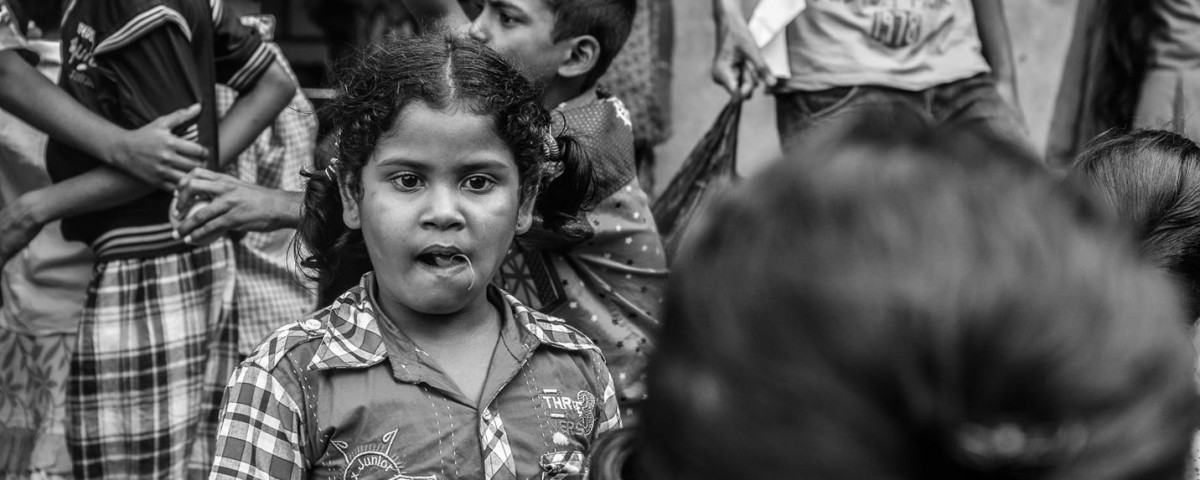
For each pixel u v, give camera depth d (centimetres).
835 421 50
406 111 163
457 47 174
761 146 393
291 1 409
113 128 257
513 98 169
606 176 249
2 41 263
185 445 270
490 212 166
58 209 262
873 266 50
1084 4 412
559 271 247
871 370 49
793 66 377
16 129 301
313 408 162
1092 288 50
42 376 301
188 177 250
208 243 252
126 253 266
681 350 56
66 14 268
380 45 183
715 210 58
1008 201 52
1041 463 49
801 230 53
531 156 175
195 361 271
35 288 301
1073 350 49
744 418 52
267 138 310
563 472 170
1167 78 401
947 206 52
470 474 164
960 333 49
